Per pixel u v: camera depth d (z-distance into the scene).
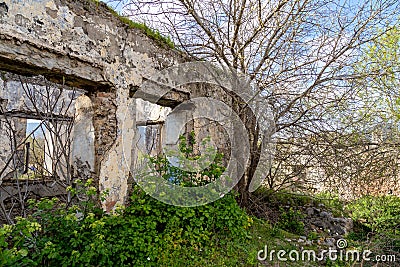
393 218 6.30
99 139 4.71
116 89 4.68
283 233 6.00
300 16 5.17
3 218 4.14
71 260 2.97
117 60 4.73
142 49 5.27
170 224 4.02
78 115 6.05
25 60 3.49
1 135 6.77
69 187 3.53
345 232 6.84
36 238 3.07
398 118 6.16
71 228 3.22
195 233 4.12
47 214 3.24
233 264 3.98
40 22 3.63
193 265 3.74
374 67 5.73
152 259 3.53
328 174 5.88
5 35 3.25
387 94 6.11
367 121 5.96
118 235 3.56
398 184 6.89
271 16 5.13
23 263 2.69
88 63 4.25
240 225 4.66
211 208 4.45
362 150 5.99
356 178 5.93
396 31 6.00
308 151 6.02
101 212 3.73
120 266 3.33
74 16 4.07
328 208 7.43
